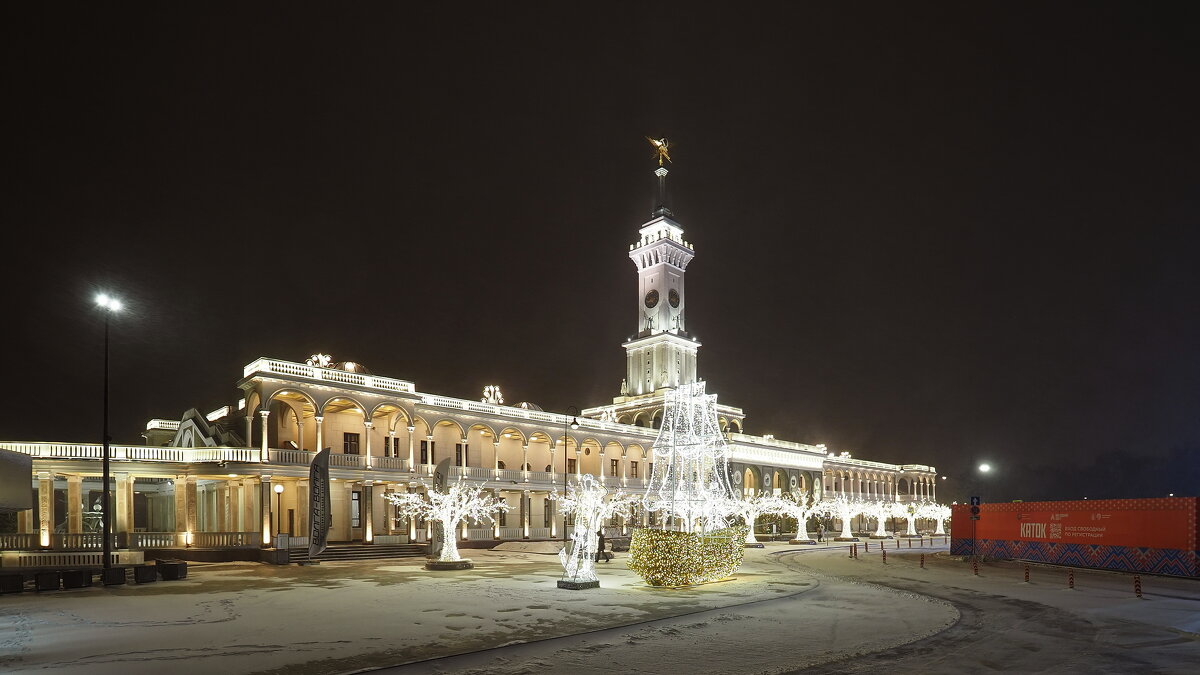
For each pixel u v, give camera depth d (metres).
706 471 54.34
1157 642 19.05
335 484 58.69
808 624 21.58
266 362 53.44
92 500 64.69
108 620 22.58
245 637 19.34
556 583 32.41
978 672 15.55
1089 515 42.78
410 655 17.05
